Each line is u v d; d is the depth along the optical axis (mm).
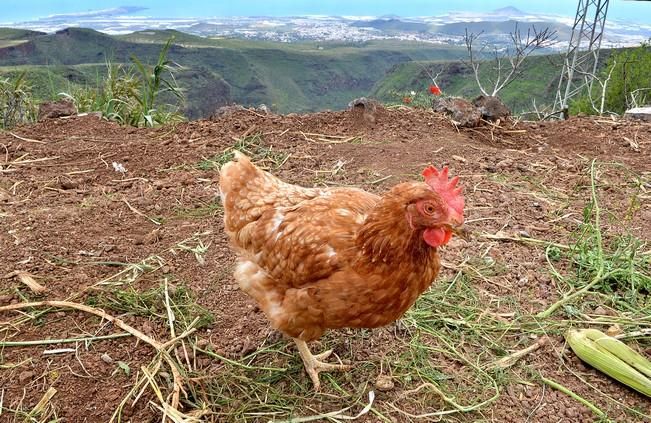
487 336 904
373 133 1828
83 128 1887
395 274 658
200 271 1063
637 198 1381
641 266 1069
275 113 2076
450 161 1596
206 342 888
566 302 979
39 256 1088
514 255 1127
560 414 767
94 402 783
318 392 807
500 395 793
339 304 683
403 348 884
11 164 1563
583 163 1625
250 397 800
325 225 708
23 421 753
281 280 739
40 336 893
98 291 991
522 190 1433
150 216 1278
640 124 1984
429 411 768
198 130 1835
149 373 819
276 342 898
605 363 821
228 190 821
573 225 1242
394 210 642
